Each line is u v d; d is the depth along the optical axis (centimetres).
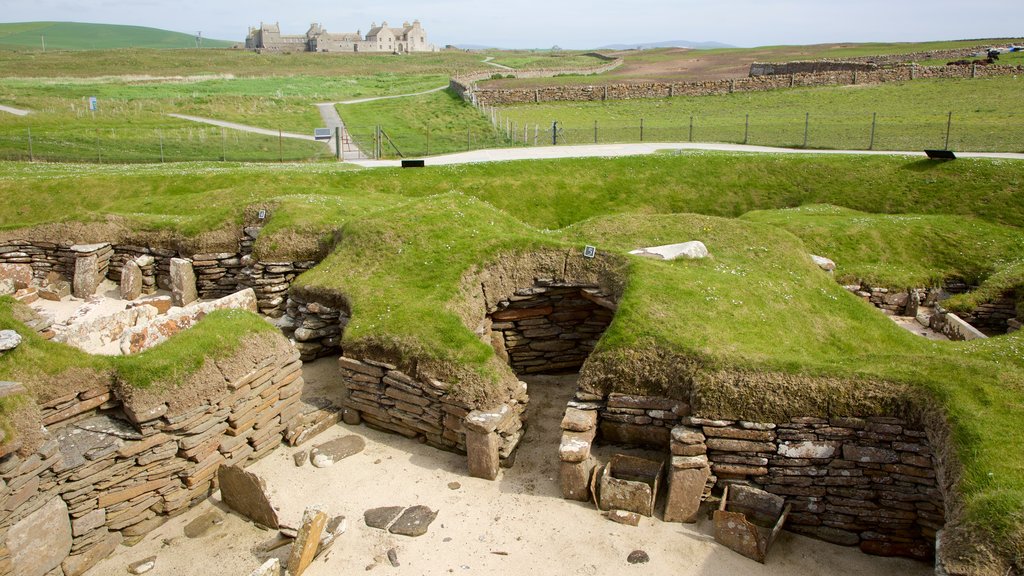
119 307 2025
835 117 4888
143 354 1175
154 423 1121
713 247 1908
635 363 1286
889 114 4850
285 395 1380
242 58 14600
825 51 11275
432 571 1026
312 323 1669
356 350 1425
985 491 918
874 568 1066
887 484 1104
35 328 1377
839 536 1127
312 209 2148
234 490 1162
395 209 1955
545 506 1173
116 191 2889
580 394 1303
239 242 2133
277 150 4609
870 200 2709
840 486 1125
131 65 12425
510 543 1084
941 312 1889
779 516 1132
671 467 1161
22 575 959
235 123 5847
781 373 1175
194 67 12375
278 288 1994
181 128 5388
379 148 4503
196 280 2114
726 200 2841
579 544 1080
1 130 4784
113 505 1088
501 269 1653
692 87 6316
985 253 2177
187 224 2166
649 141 4347
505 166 3131
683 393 1231
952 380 1129
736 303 1505
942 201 2609
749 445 1146
